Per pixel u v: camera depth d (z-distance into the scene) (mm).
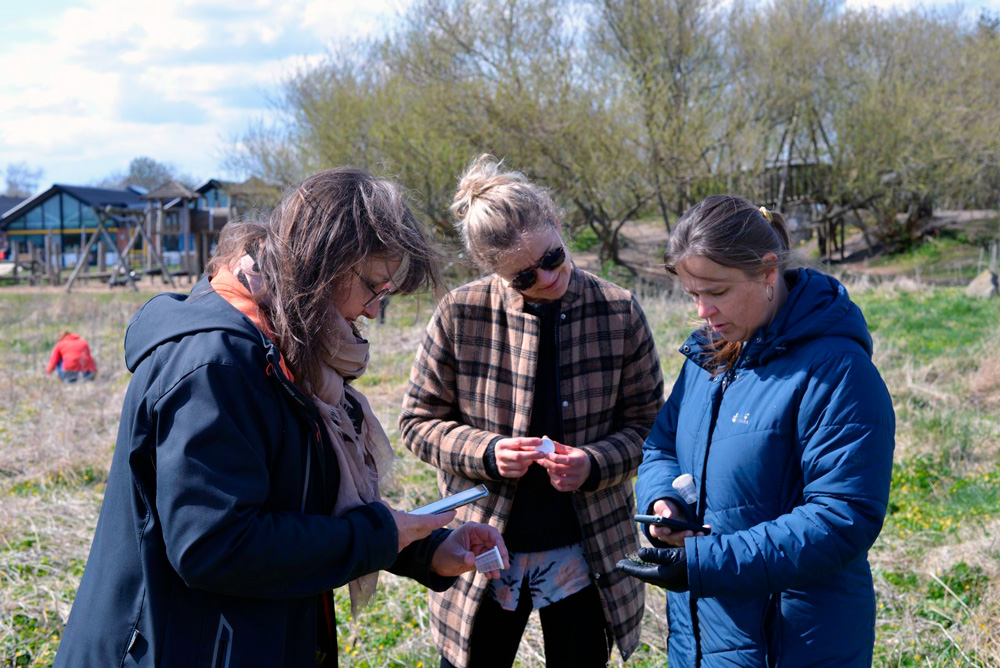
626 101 18656
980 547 4098
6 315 18219
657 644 3486
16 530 4805
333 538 1515
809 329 1792
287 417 1528
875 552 4324
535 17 17766
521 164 18156
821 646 1776
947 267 21562
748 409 1845
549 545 2439
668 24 18672
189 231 31359
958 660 3191
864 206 23031
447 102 17828
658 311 12242
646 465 2148
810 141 22484
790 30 20109
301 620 1596
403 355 10641
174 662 1440
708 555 1714
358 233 1526
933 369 8398
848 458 1701
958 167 20875
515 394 2443
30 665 3459
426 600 3945
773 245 1833
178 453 1396
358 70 19125
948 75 21812
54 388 9484
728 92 20188
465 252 2340
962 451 5969
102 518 1546
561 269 2354
